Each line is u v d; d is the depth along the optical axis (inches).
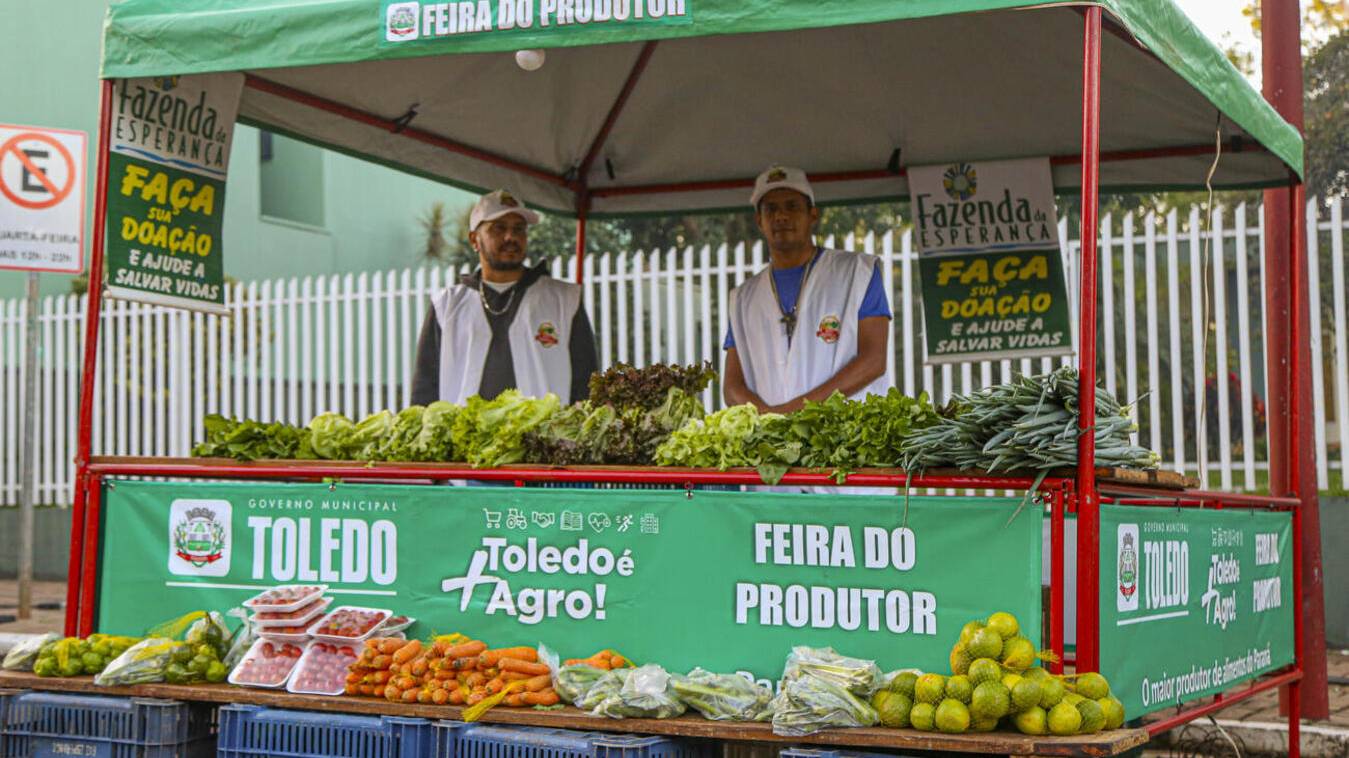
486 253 276.4
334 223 764.6
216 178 243.9
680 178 327.9
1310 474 293.4
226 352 477.1
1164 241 365.4
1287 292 295.1
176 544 222.2
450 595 204.7
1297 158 263.7
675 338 406.9
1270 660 250.5
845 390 247.1
